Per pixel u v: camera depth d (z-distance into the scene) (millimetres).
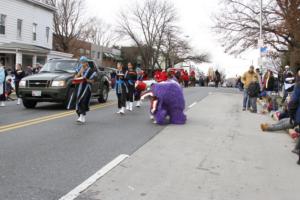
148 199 5484
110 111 15258
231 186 6254
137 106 17219
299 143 8656
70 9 61562
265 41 33281
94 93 17562
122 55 81875
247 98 17578
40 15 39281
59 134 9844
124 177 6441
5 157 7340
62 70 16203
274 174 7066
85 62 11758
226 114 15789
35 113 13961
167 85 12258
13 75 23188
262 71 25359
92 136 9742
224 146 9273
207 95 27219
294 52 24797
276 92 25688
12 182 5922
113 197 5500
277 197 5848
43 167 6781
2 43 33594
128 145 8844
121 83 14359
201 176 6703
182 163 7492
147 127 11547
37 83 14906
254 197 5793
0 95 16562
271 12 33219
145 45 77750
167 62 82438
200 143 9477
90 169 6773
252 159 8117
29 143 8617
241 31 35094
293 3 23672
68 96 15078
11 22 34688
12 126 10758
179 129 11445
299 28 23500
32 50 34406
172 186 6102
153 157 7867
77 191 5641
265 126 11625
